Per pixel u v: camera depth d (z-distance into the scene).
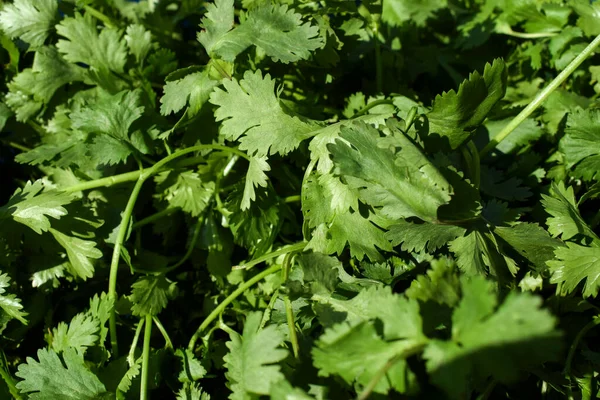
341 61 0.47
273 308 0.42
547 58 0.50
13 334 0.44
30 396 0.41
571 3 0.49
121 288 0.46
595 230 0.46
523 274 0.44
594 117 0.45
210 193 0.46
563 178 0.46
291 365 0.40
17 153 0.50
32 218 0.44
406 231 0.42
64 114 0.49
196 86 0.45
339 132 0.42
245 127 0.43
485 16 0.52
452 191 0.41
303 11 0.46
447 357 0.36
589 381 0.42
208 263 0.46
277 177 0.46
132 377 0.42
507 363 0.36
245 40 0.44
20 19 0.49
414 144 0.42
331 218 0.42
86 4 0.49
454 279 0.38
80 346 0.42
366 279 0.42
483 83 0.42
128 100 0.46
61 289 0.46
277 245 0.45
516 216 0.44
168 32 0.51
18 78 0.48
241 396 0.39
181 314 0.46
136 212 0.47
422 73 0.52
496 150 0.47
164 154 0.47
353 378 0.38
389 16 0.53
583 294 0.42
